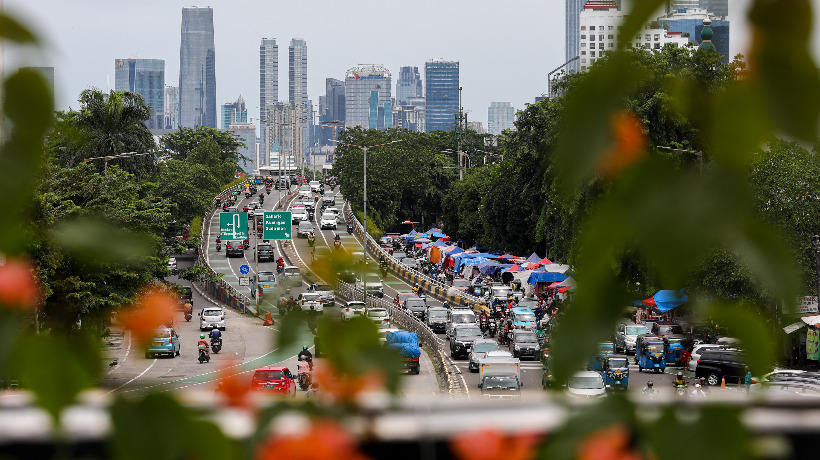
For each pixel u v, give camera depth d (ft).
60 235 19.85
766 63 16.06
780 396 25.55
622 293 17.12
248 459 20.35
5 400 19.77
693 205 16.39
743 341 17.95
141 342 20.08
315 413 21.61
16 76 18.19
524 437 18.16
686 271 16.52
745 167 16.46
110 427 19.63
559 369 17.74
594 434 17.80
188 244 347.15
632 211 16.58
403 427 27.40
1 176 18.58
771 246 16.52
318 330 22.43
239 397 21.40
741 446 17.66
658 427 17.83
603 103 16.67
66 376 19.30
